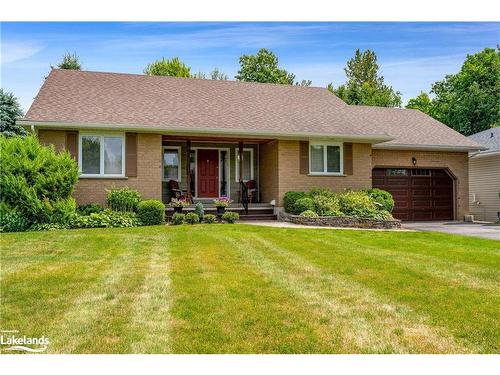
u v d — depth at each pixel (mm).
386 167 19562
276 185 17344
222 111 17656
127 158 15719
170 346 4527
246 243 10234
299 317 5281
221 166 19281
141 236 11094
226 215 15461
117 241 10320
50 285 6484
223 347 4539
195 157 19062
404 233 12938
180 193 17688
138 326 4965
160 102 17516
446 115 33875
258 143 19125
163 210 14594
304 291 6328
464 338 4781
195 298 5938
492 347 4594
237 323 5078
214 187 19156
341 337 4766
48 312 5363
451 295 6188
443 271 7605
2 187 12727
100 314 5305
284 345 4582
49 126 14688
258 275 7234
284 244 10219
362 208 15719
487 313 5469
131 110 16359
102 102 16562
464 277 7195
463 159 20453
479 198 22359
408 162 19750
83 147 15391
